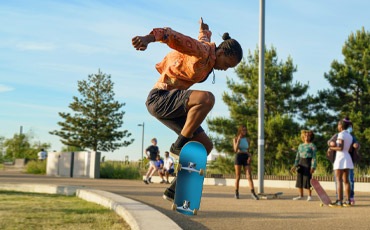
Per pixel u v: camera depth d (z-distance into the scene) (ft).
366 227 18.66
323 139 78.07
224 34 13.15
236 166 34.63
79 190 31.81
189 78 12.75
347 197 29.63
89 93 148.97
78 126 148.46
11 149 170.60
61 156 87.86
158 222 16.08
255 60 81.41
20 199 29.25
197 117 12.14
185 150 12.57
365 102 83.10
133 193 35.24
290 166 73.61
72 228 16.69
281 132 75.46
